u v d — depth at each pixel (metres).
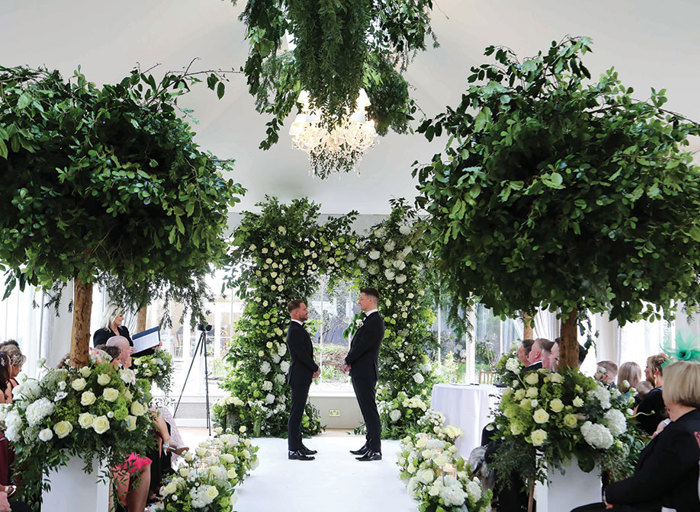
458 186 2.82
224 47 6.75
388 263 8.51
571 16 5.07
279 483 5.96
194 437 8.57
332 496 5.52
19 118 2.78
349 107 3.34
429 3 4.00
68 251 2.91
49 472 3.37
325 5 2.93
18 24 4.59
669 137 2.88
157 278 3.51
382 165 8.88
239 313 9.68
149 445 3.58
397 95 4.55
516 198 2.72
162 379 6.53
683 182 2.70
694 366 2.73
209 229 3.20
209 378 9.59
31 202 2.78
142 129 3.03
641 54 5.08
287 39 6.86
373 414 7.05
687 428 2.62
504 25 5.71
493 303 3.15
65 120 2.88
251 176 8.91
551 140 2.78
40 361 3.63
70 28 4.93
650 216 2.76
